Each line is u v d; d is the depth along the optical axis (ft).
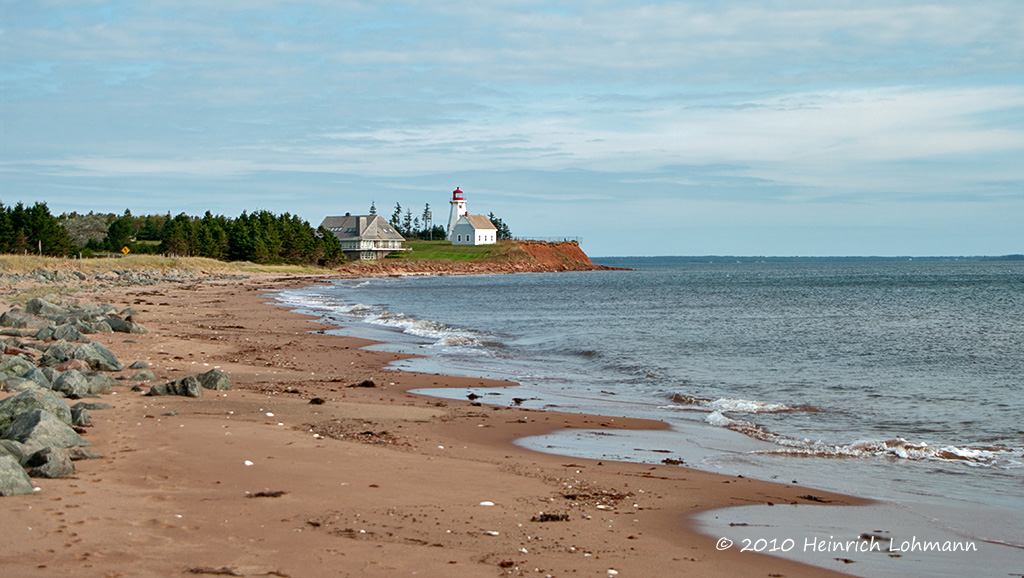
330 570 24.75
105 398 54.90
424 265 559.38
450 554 26.76
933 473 41.47
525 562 26.35
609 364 88.48
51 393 47.85
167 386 57.88
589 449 46.37
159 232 581.53
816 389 71.67
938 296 252.01
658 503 34.65
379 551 26.68
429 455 42.65
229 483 34.45
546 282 412.57
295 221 515.91
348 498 33.04
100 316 107.04
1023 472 41.78
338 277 441.27
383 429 49.62
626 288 331.98
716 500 35.47
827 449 46.80
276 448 41.75
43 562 23.97
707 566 26.99
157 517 29.09
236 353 89.20
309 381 70.49
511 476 38.60
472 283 392.47
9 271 228.63
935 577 26.55
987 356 96.53
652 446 47.62
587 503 34.22
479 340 112.78
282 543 27.04
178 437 43.11
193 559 25.03
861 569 27.25
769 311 181.98
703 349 102.12
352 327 131.75
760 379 77.66
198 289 246.47
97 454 37.78
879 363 89.51
